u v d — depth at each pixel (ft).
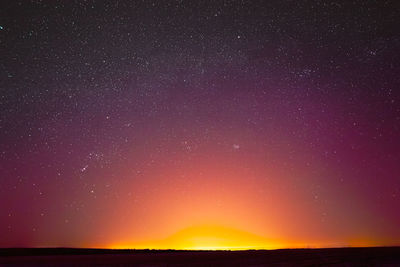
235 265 42.01
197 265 40.50
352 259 55.98
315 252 70.85
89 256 50.37
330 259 55.21
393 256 63.72
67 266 35.37
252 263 45.19
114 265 38.09
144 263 40.57
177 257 51.55
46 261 39.01
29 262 37.37
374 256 62.80
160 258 49.11
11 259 40.68
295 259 53.21
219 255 57.67
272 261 48.78
